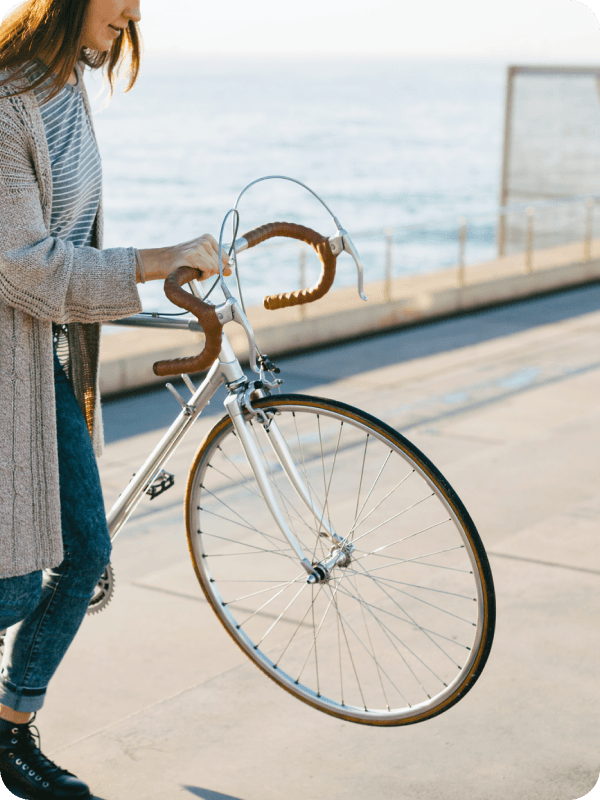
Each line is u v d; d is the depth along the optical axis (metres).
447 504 2.06
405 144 83.50
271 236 2.27
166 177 57.97
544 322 9.56
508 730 2.36
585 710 2.44
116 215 42.66
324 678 2.64
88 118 2.12
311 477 4.60
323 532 2.29
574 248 13.32
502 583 3.20
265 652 2.82
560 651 2.74
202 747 2.35
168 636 3.02
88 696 2.67
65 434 2.10
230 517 4.11
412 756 2.28
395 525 3.84
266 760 2.28
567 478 4.34
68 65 1.91
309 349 8.53
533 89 16.50
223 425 2.32
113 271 1.93
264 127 102.12
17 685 2.16
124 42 2.18
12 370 1.93
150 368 7.10
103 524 2.12
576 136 16.08
